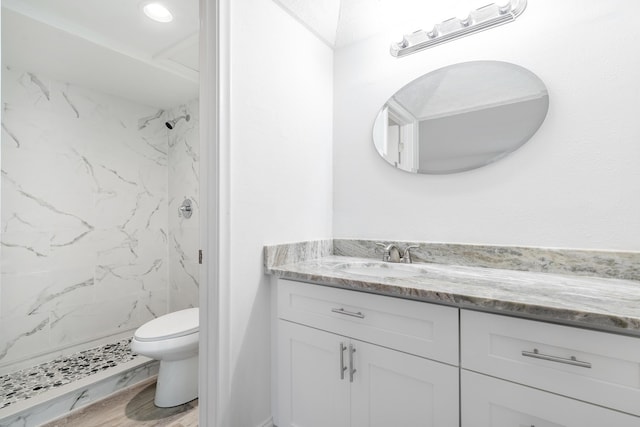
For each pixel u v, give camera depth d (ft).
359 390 3.45
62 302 6.82
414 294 3.01
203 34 3.77
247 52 4.01
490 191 4.28
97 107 7.44
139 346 4.91
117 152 7.77
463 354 2.81
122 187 7.86
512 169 4.13
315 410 3.82
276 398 4.27
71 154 7.01
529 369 2.53
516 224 4.09
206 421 3.76
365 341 3.41
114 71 6.50
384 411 3.27
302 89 5.00
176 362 5.31
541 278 3.53
